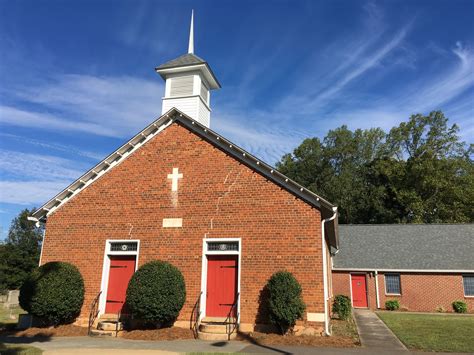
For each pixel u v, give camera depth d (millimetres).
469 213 45906
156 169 16734
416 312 27062
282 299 12922
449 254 29641
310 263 13930
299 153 59875
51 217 17406
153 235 15984
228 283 14906
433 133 50938
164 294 13938
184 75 19219
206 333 13391
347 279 29953
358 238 33219
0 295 44344
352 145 56094
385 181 53344
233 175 15648
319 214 14312
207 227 15406
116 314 15781
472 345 12094
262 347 11742
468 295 27812
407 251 30719
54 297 14766
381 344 12328
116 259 16484
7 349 11188
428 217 47344
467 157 50125
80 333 14422
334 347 11781
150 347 11844
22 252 51688
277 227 14578
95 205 17047
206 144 16375
